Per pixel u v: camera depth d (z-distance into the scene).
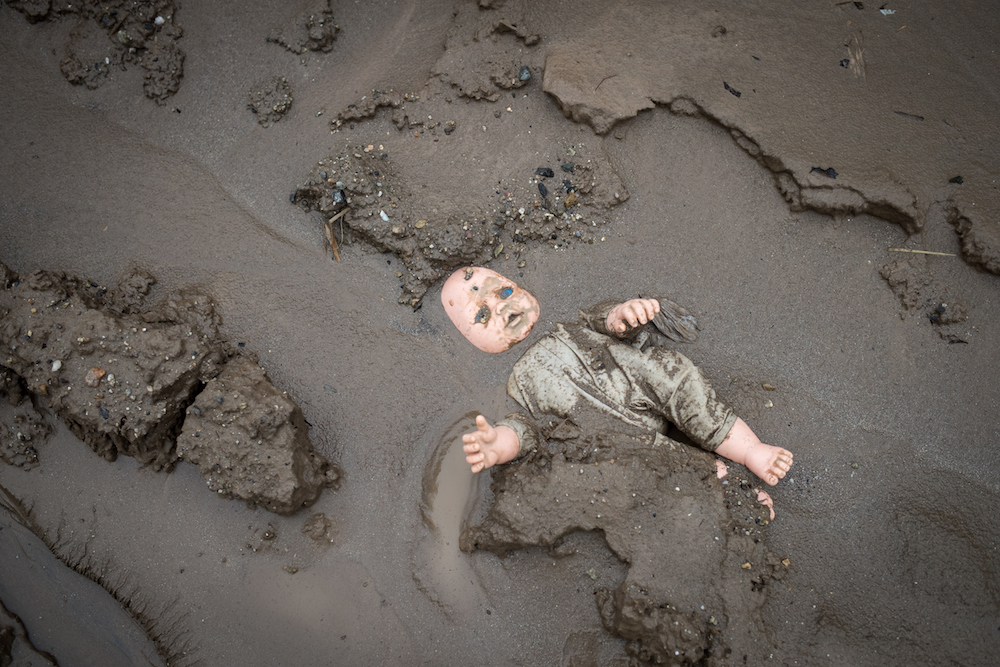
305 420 0.77
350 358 0.79
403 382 0.79
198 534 0.75
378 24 0.87
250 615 0.73
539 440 0.73
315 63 0.87
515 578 0.72
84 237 0.83
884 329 0.78
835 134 0.81
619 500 0.69
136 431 0.72
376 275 0.81
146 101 0.87
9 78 0.87
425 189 0.81
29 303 0.75
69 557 0.75
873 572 0.72
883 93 0.83
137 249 0.83
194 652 0.72
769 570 0.70
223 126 0.86
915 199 0.78
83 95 0.87
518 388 0.77
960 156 0.80
